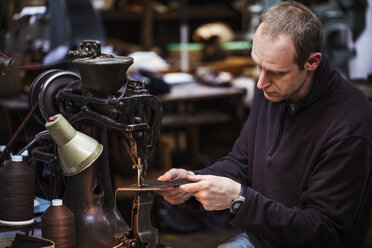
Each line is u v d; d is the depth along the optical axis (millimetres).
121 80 1861
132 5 6914
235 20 7887
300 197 2102
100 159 1967
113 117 1840
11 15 3473
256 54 1967
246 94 5352
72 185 1936
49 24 3936
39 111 2191
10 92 2807
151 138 1885
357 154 1940
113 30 7305
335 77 2092
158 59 6094
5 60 2457
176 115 5262
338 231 1952
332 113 2039
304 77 1999
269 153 2197
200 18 7719
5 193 1892
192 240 4367
